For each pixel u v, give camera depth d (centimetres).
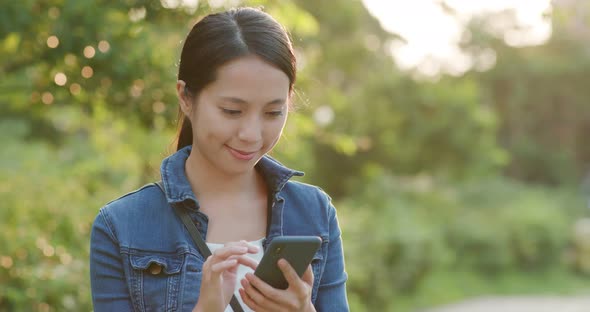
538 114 2538
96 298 184
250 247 164
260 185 194
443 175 1398
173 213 186
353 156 1368
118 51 438
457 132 1340
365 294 898
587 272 1406
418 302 1065
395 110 1340
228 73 168
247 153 172
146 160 733
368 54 1369
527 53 2503
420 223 1173
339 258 199
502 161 1403
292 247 160
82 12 429
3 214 535
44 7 438
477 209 1458
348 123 1306
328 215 197
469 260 1318
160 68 461
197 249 184
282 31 174
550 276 1373
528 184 2536
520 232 1368
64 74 458
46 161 777
